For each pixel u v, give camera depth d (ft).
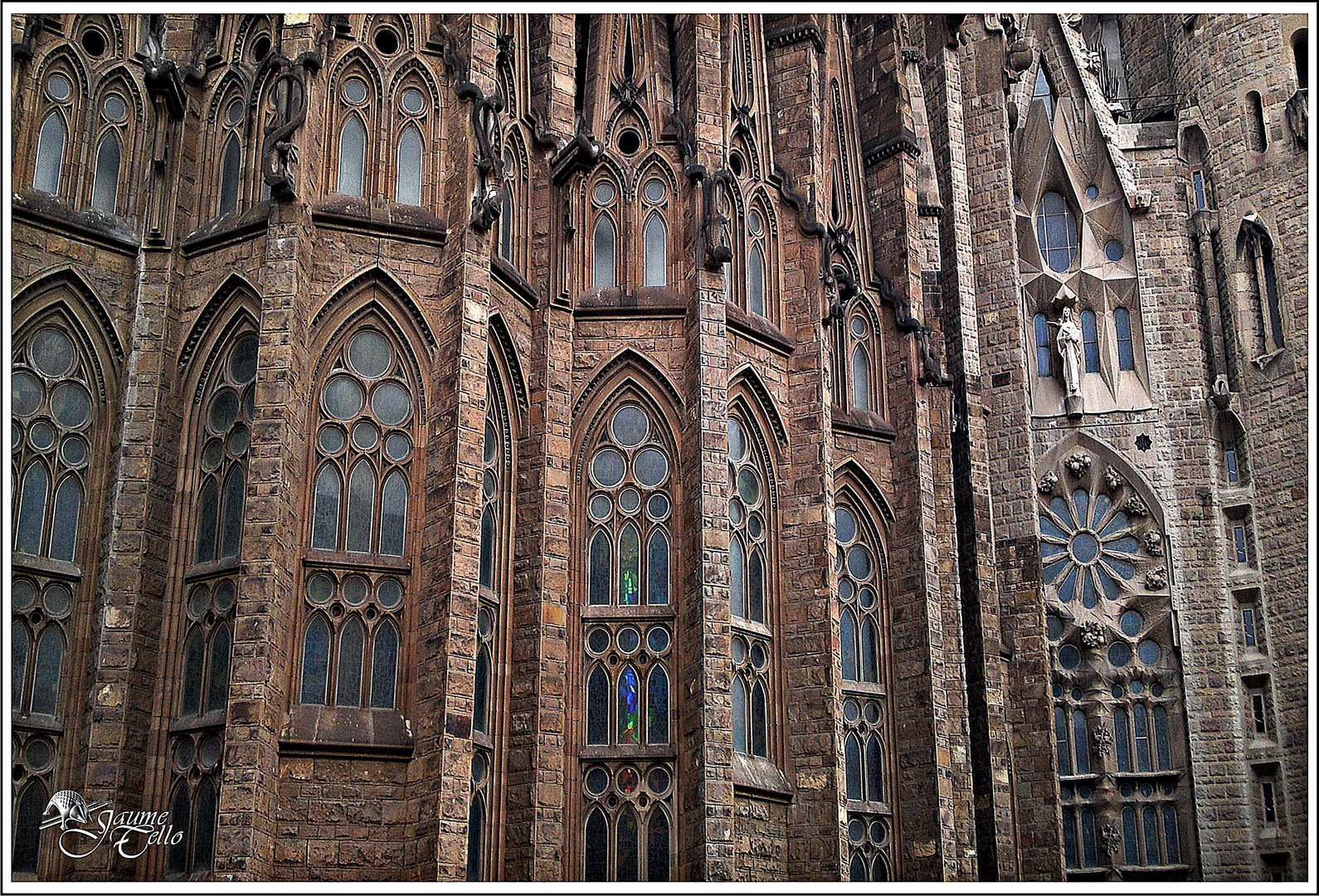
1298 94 164.35
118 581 106.32
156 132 117.19
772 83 143.43
